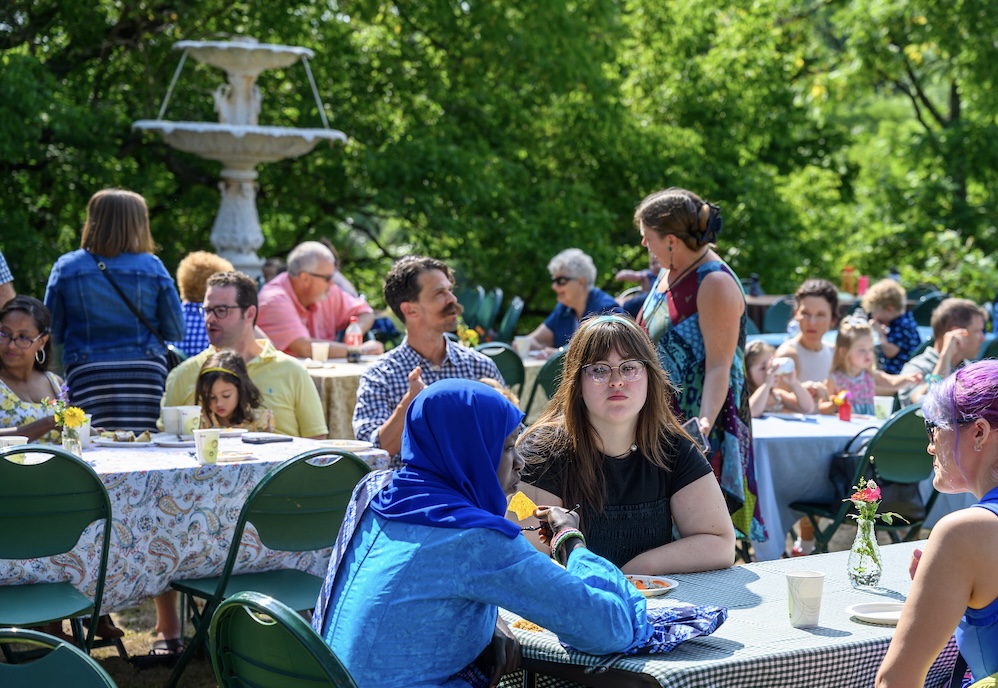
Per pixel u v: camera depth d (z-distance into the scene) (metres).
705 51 20.05
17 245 12.16
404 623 2.33
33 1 12.90
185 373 5.27
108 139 12.70
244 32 14.16
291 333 7.61
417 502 2.39
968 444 2.24
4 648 4.37
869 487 3.02
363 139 15.02
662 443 3.30
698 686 2.30
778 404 6.32
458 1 15.12
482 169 14.59
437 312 4.67
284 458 4.14
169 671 4.49
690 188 17.73
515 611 2.33
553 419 3.36
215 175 14.28
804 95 23.41
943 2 22.72
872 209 26.12
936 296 12.38
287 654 2.12
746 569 3.23
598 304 8.16
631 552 3.28
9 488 3.43
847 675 2.47
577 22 15.71
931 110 26.17
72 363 5.43
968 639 2.23
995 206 24.95
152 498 3.82
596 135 16.52
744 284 18.36
